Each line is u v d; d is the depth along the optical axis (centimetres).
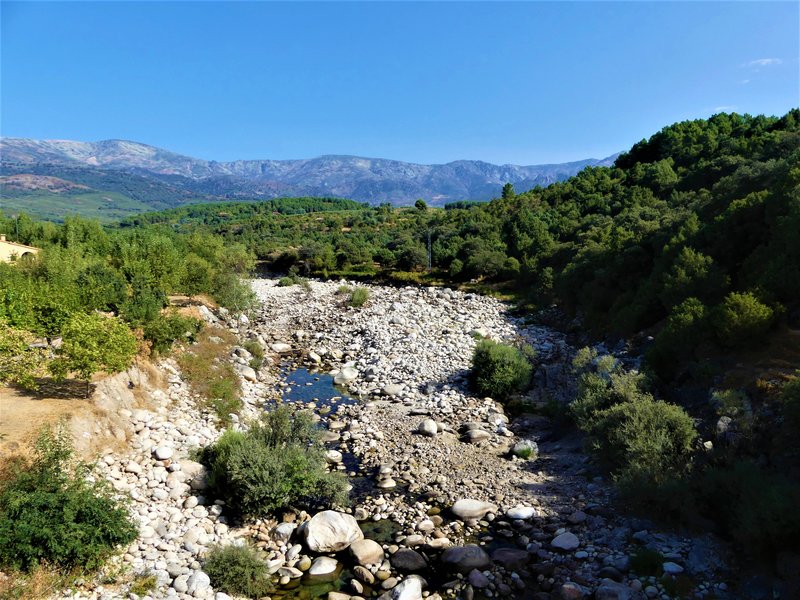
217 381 2558
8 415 1567
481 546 1441
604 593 1164
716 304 2436
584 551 1359
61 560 1134
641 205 6425
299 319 4512
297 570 1338
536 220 7612
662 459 1538
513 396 2689
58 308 2333
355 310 4756
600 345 3294
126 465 1608
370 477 1883
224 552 1292
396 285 7056
